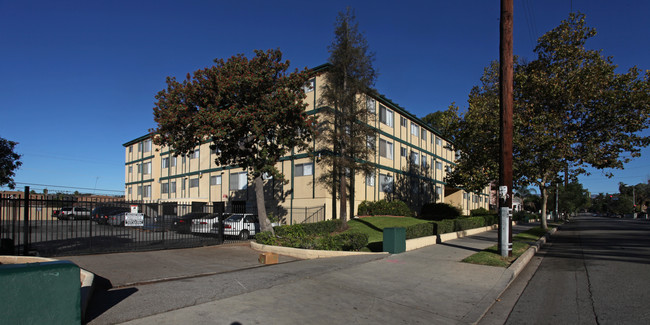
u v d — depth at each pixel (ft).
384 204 81.87
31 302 12.41
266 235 45.16
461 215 108.37
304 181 75.51
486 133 64.64
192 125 48.08
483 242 49.70
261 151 52.39
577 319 19.26
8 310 11.82
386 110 93.86
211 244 47.93
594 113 62.08
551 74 65.41
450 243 48.11
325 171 72.13
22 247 37.78
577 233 80.53
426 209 100.48
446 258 35.73
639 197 337.72
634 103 57.72
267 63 51.06
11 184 62.75
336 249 39.40
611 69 60.34
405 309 20.22
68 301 13.44
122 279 24.47
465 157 72.54
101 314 16.79
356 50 64.28
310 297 21.35
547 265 35.96
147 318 16.48
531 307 21.61
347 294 22.47
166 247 43.19
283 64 52.24
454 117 72.54
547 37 65.00
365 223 71.72
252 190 86.22
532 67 67.26
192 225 54.49
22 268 12.32
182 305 18.51
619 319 19.10
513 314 20.33
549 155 60.85
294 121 52.21
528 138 60.54
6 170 60.95
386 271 29.35
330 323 17.40
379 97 85.20
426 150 117.70
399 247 38.75
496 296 23.31
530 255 40.04
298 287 23.40
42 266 12.87
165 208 53.36
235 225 56.08
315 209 72.49
